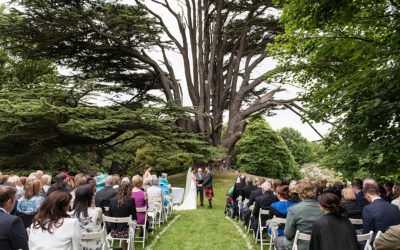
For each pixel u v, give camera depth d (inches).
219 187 942.4
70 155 1071.6
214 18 1172.5
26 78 1207.6
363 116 335.0
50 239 138.8
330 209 150.2
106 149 1072.8
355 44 358.9
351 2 310.0
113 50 981.2
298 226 188.9
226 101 1268.5
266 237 374.0
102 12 909.8
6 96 809.5
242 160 1502.2
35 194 238.7
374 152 324.8
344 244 142.5
